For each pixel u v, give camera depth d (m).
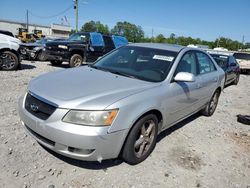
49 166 3.33
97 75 3.88
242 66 19.11
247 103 8.48
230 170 3.80
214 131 5.26
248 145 4.76
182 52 4.48
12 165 3.27
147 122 3.56
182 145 4.38
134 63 4.32
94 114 2.92
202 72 5.18
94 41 13.23
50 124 2.96
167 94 3.79
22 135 4.03
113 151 3.12
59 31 76.56
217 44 86.19
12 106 5.31
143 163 3.65
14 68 10.34
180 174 3.52
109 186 3.10
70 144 2.91
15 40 10.30
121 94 3.24
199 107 5.31
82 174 3.25
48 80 3.61
